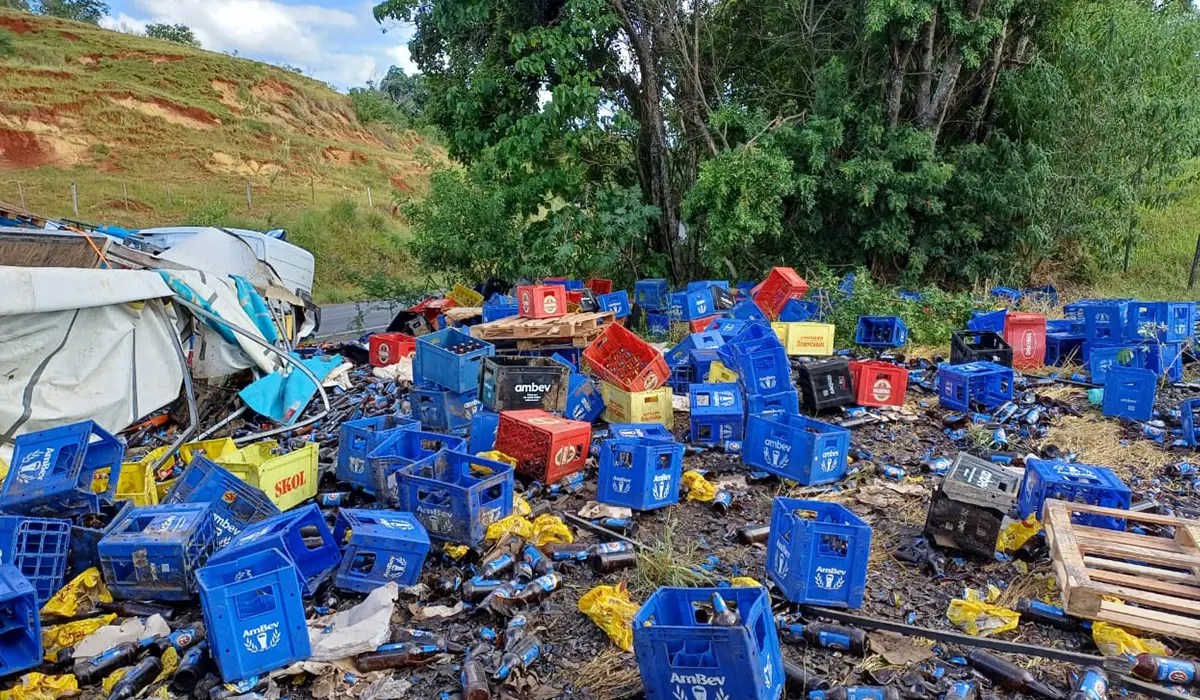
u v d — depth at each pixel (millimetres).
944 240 15336
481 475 5734
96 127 41219
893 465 6586
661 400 7707
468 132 15500
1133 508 5379
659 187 16688
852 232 15828
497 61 15336
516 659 3869
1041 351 9781
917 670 3830
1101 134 14945
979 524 4812
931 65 15211
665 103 16719
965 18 14422
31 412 7211
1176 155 15758
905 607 4391
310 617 4441
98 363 7688
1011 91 15242
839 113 14906
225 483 5188
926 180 14539
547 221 15633
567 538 5281
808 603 4340
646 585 4656
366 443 6277
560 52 14055
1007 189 14812
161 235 14188
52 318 7332
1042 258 16141
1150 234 18484
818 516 4617
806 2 16172
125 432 8328
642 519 5746
